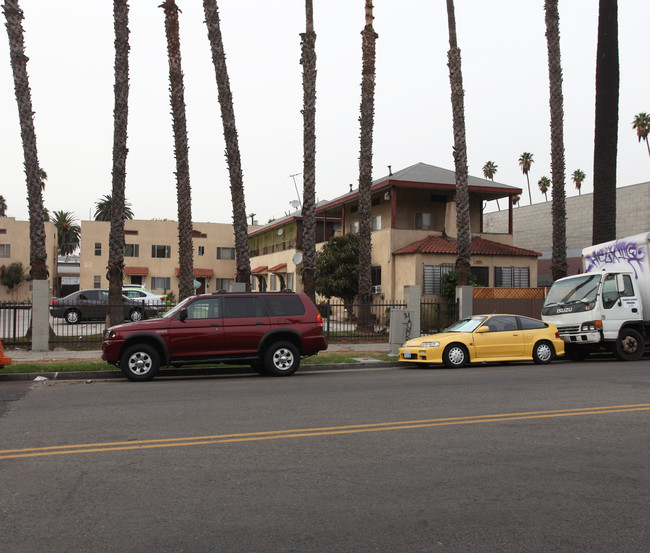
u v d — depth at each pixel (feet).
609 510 14.79
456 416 26.03
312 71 68.28
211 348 40.91
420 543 12.84
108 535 13.17
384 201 103.45
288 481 16.94
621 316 51.37
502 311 74.43
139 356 39.93
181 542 12.84
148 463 18.69
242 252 64.64
